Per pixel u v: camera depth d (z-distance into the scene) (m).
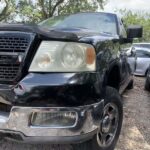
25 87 2.41
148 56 9.88
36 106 2.41
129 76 5.09
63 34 2.64
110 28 4.37
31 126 2.43
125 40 4.40
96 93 2.62
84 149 2.91
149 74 6.77
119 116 3.28
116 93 3.12
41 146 3.34
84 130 2.53
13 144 3.37
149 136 3.89
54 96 2.42
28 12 26.47
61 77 2.47
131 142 3.64
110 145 3.18
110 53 3.13
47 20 4.80
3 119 2.46
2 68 2.51
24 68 2.47
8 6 25.50
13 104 2.43
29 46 2.49
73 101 2.45
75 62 2.55
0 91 2.46
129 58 4.93
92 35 3.08
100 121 2.76
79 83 2.48
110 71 3.13
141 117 4.71
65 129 2.46
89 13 4.71
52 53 2.53
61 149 3.27
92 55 2.66
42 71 2.49
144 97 6.24
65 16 4.77
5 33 2.55
